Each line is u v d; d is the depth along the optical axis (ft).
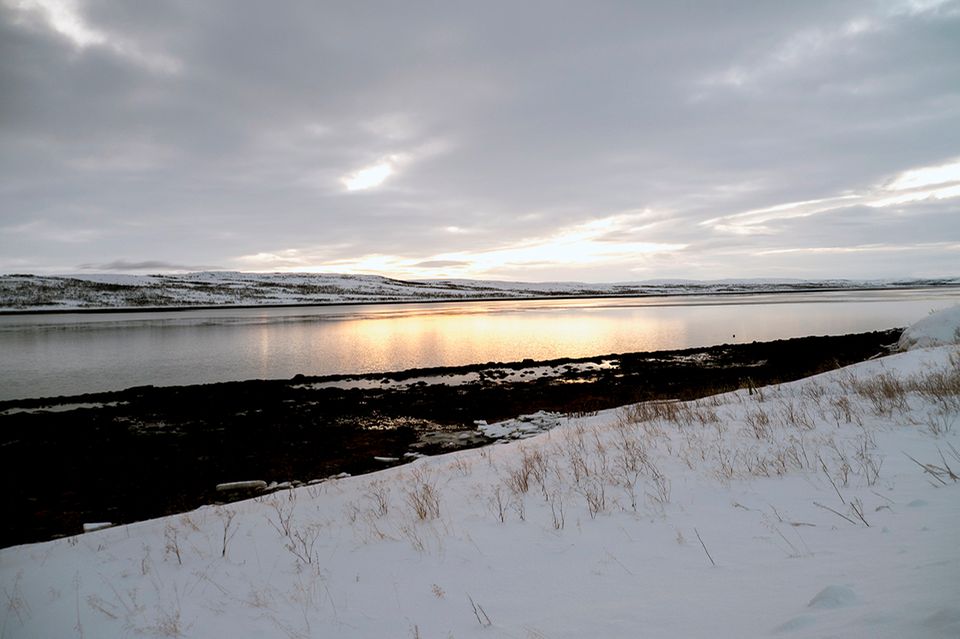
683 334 156.25
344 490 26.00
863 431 22.17
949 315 68.33
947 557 9.75
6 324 214.48
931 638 6.86
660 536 14.48
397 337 157.79
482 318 241.14
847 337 120.67
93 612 14.46
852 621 7.97
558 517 17.16
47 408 64.44
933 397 26.20
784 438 22.71
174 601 14.56
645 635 9.54
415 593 13.24
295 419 57.47
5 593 16.65
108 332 177.47
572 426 38.60
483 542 15.94
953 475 14.87
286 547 17.76
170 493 36.27
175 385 81.61
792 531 13.30
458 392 71.72
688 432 26.66
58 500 35.19
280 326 203.00
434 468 28.48
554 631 10.38
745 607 9.83
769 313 238.48
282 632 12.20
